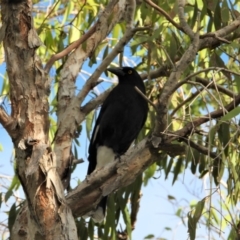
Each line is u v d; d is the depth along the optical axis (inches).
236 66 438.0
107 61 356.5
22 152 281.1
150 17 398.0
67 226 289.3
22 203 374.3
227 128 338.3
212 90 425.1
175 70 284.0
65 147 349.7
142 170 317.4
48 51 481.4
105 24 380.8
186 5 384.2
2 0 286.0
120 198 414.9
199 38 311.3
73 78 375.2
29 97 284.2
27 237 315.0
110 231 420.8
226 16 347.3
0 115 281.0
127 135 445.1
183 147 311.0
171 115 358.6
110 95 446.6
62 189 292.0
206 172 374.3
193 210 341.1
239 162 340.2
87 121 441.7
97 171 317.1
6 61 286.7
